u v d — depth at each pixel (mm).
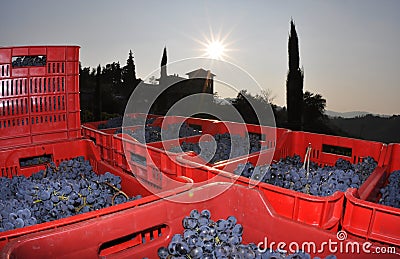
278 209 1509
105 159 2590
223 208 1585
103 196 1771
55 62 2414
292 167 2037
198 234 1358
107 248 1414
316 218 1410
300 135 2758
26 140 2371
